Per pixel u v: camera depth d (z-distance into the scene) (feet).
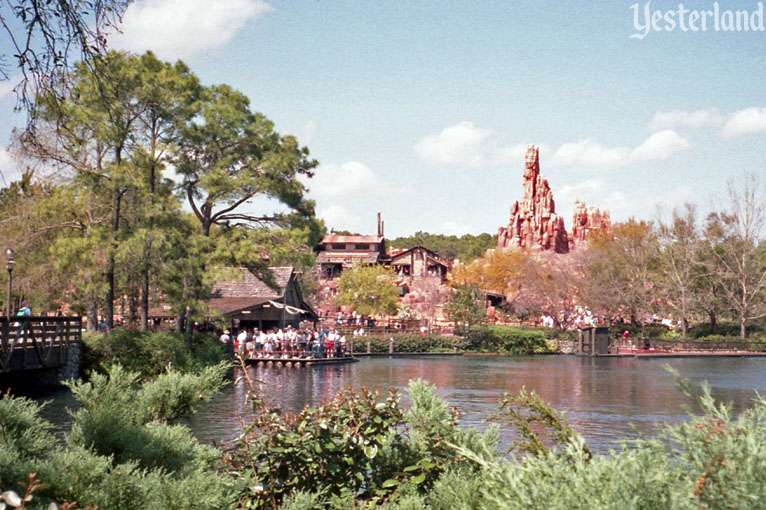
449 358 200.44
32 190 127.24
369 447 18.83
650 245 274.57
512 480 9.69
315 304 280.51
